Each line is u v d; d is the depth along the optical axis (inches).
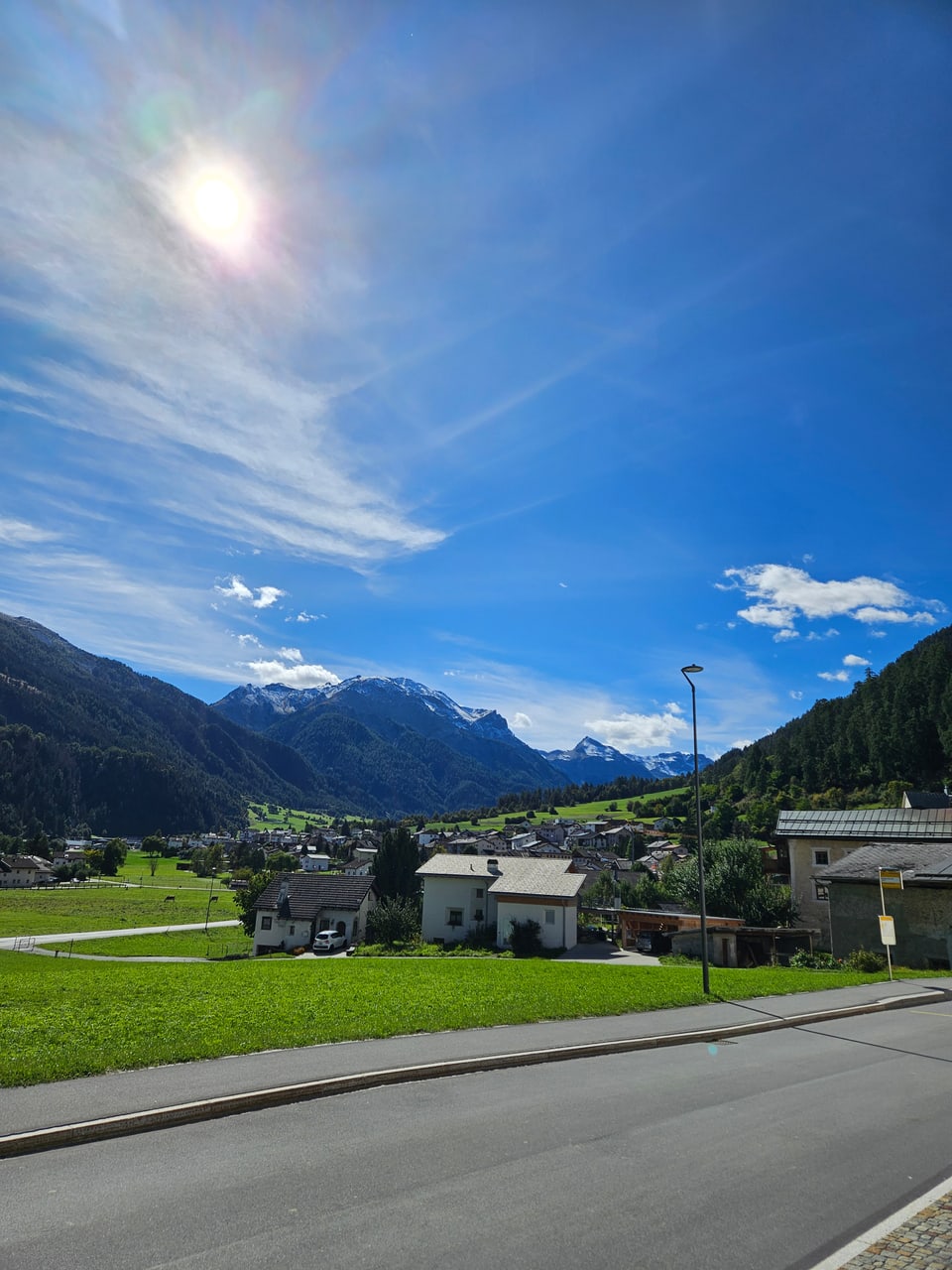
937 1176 278.7
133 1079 360.8
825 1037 561.9
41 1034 443.2
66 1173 259.4
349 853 7426.2
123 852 6727.4
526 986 740.7
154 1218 225.8
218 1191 246.5
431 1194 248.4
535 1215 234.4
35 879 5703.7
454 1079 399.2
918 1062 478.0
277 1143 293.0
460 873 1893.5
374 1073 382.9
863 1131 329.1
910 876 1131.3
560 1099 364.8
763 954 1429.6
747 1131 323.9
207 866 6397.6
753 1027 578.2
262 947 2188.7
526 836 6441.9
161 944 2416.3
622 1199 249.6
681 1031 543.5
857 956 1057.5
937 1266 209.8
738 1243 220.8
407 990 685.3
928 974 985.5
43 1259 200.1
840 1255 215.2
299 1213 231.0
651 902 2480.3
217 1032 460.4
